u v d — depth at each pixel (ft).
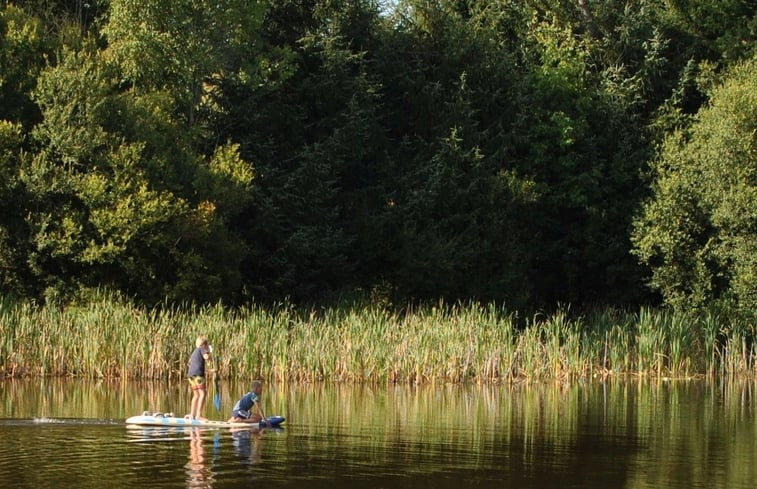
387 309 145.48
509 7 172.45
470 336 108.06
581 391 101.86
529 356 109.70
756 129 138.62
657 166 150.30
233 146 138.51
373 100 157.28
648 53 162.91
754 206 135.95
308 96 154.92
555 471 58.03
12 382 97.30
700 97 164.25
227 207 135.13
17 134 123.54
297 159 150.61
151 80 140.77
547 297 165.17
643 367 119.44
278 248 143.43
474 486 53.78
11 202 123.44
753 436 71.72
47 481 52.34
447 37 163.32
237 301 142.51
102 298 118.42
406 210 151.12
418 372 104.47
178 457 59.21
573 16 170.30
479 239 152.25
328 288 147.13
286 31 159.53
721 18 164.25
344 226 151.02
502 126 160.86
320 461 59.06
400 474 55.98
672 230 144.77
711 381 116.37
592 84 164.35
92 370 101.09
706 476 57.16
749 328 132.77
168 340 103.19
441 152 152.87
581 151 160.56
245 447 63.16
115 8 137.80
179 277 127.13
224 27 142.41
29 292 124.36
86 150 123.85
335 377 104.58
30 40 131.03
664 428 75.25
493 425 75.05
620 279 158.92
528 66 165.17
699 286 142.20
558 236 163.43
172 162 131.54
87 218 123.85
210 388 96.68
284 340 104.73
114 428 69.31
